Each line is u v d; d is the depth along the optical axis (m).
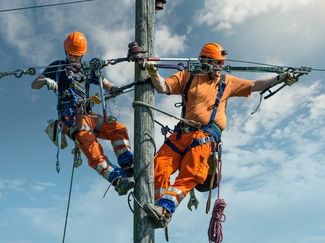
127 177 7.49
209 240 7.66
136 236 7.25
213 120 7.62
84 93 8.27
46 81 7.95
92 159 7.78
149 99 7.71
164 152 7.59
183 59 7.73
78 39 8.33
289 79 7.95
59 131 8.14
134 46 7.56
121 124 8.22
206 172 7.45
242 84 7.94
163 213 7.05
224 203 7.73
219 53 7.88
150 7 8.03
